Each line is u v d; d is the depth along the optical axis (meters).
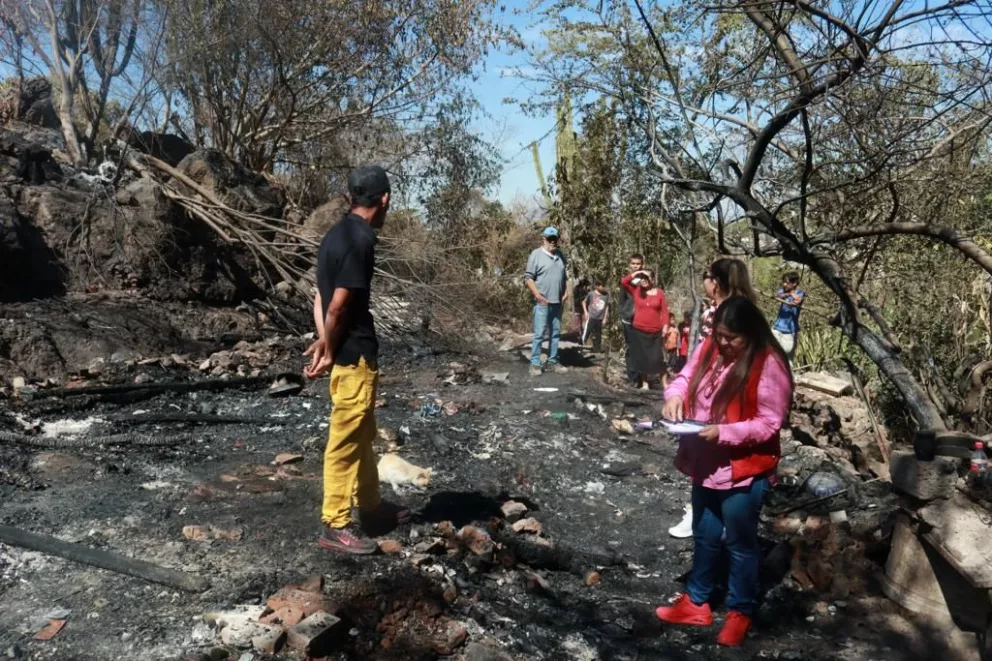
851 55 4.50
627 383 10.23
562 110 10.45
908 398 5.06
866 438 8.10
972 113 5.20
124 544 4.31
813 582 4.62
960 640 3.97
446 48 15.14
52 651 3.34
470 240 15.31
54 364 8.06
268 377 8.36
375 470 4.57
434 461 6.20
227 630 3.48
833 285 5.31
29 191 9.98
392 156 16.59
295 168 16.70
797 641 4.04
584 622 4.13
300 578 4.04
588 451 6.89
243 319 10.70
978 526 3.88
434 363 10.11
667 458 6.86
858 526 5.10
